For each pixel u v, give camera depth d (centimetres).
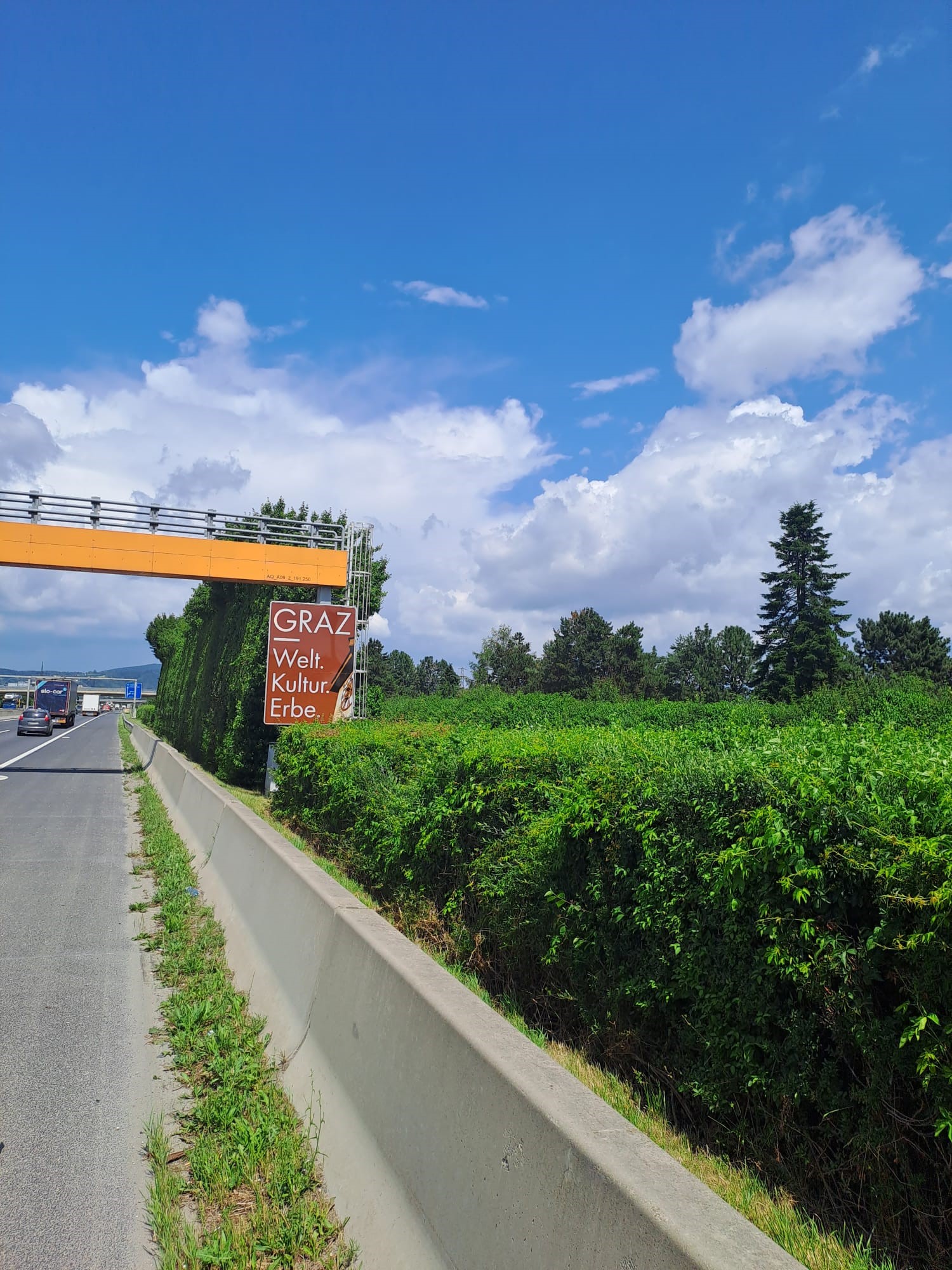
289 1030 479
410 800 778
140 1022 559
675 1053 386
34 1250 319
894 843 293
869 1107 286
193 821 1184
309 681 1880
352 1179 332
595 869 452
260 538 2075
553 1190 221
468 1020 300
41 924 804
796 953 318
